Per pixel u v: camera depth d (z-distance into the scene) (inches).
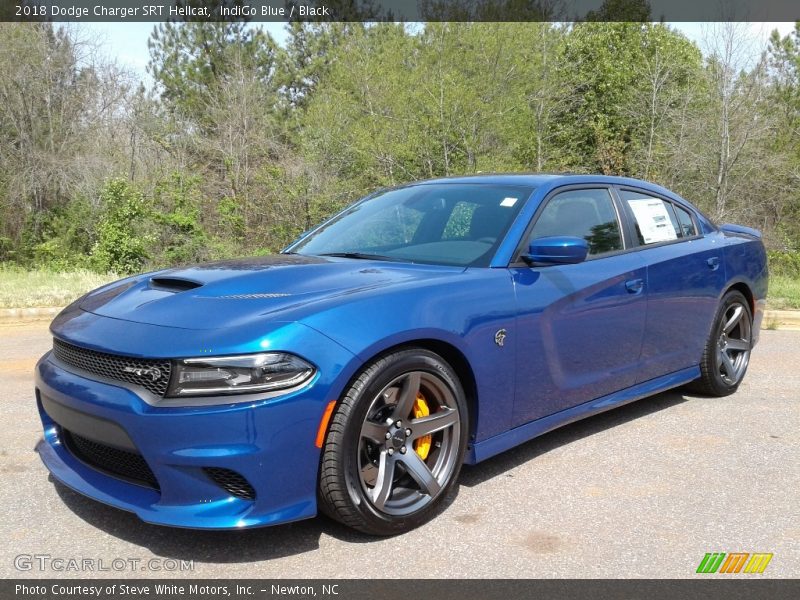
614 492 136.4
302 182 772.6
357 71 853.2
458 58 831.7
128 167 823.7
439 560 109.4
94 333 114.3
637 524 122.6
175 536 116.6
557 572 106.0
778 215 870.4
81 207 761.0
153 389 104.3
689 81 911.0
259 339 103.8
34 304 380.8
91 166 800.3
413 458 119.5
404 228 156.9
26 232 765.9
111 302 127.1
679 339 180.9
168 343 105.3
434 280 127.0
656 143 922.1
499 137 824.9
